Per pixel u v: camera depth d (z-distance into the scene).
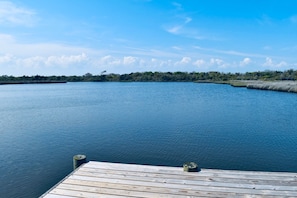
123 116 16.62
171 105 22.30
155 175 5.04
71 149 9.59
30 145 10.14
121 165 5.65
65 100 27.34
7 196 5.95
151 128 12.94
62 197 4.15
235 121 14.64
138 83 77.25
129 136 11.40
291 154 8.73
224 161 8.12
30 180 6.85
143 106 21.66
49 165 7.94
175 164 7.91
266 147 9.57
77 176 5.02
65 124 14.14
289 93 34.41
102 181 4.77
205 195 4.20
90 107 21.27
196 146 9.77
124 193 4.28
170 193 4.27
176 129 12.67
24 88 52.59
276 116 16.22
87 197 4.15
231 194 4.23
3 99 28.59
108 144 10.19
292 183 4.66
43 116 16.84
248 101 25.22
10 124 14.23
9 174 7.26
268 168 7.48
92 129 12.85
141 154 8.90
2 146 10.02
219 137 11.09
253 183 4.65
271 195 4.20
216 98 28.52
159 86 58.75
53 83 79.31
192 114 17.22
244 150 9.22
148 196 4.17
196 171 5.21
